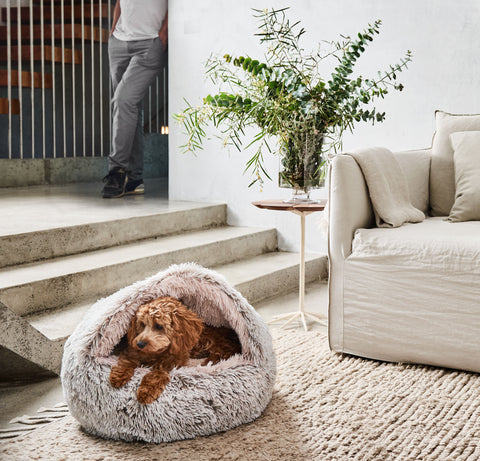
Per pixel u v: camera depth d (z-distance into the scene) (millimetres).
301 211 2875
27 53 5594
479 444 1724
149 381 1765
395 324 2395
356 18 3752
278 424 1866
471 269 2238
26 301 2521
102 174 6371
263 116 2867
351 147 3840
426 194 3078
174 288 1980
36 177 5746
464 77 3496
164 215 3771
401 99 3684
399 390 2135
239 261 3822
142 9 4531
